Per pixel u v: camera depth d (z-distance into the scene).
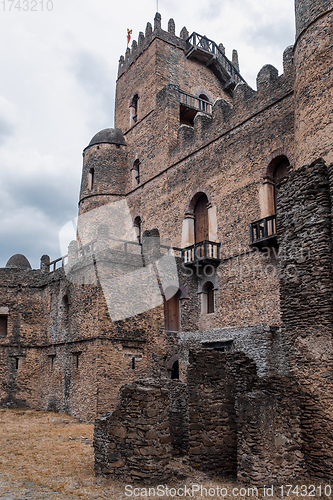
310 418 12.26
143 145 32.19
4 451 14.86
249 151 22.56
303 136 16.70
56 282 27.30
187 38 35.16
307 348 12.86
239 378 12.74
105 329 21.50
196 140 26.53
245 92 23.50
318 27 16.73
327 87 15.96
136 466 11.33
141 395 11.59
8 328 28.50
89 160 33.88
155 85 32.25
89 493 10.50
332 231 13.03
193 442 12.70
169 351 23.14
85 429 18.94
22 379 27.61
